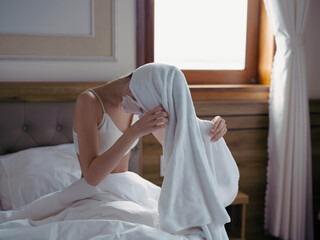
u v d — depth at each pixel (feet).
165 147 3.83
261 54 8.36
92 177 3.92
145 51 7.63
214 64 8.27
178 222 3.52
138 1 7.08
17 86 6.46
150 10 7.50
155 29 7.75
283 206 7.64
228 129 7.57
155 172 7.18
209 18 8.06
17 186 5.36
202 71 8.16
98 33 6.97
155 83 3.76
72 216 3.95
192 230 3.72
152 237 3.27
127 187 4.47
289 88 7.34
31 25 6.59
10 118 6.33
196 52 8.09
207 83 8.24
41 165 5.70
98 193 4.32
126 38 7.16
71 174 5.71
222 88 7.61
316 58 8.27
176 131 3.67
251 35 8.38
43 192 5.39
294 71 7.28
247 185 7.96
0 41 6.48
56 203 4.27
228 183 4.22
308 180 7.86
